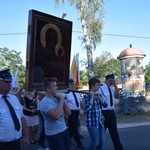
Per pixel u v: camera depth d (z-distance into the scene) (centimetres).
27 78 468
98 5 1666
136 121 1288
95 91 562
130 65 1695
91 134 548
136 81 1675
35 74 482
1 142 380
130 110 1498
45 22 499
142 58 1714
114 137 641
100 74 3356
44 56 501
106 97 638
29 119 828
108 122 640
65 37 549
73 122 748
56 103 428
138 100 1510
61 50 541
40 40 491
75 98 763
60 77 545
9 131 383
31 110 826
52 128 420
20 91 479
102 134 565
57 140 418
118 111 1548
